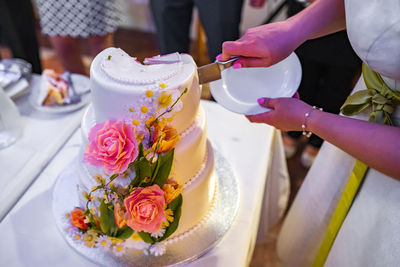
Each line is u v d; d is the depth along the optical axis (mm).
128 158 667
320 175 1152
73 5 2041
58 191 1013
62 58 2359
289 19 966
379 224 872
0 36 2859
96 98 752
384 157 734
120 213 755
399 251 817
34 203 998
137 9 3283
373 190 896
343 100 1933
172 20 2064
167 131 743
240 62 895
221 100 968
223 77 1004
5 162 1084
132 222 714
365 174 935
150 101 710
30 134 1181
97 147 675
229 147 1182
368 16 732
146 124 728
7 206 997
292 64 996
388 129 746
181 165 814
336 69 1828
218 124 1262
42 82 1273
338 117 819
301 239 1272
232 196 1021
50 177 1070
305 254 1289
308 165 2238
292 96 963
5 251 891
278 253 1468
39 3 2102
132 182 735
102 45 2354
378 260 872
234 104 959
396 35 704
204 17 1895
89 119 869
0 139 1123
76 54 2385
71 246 890
